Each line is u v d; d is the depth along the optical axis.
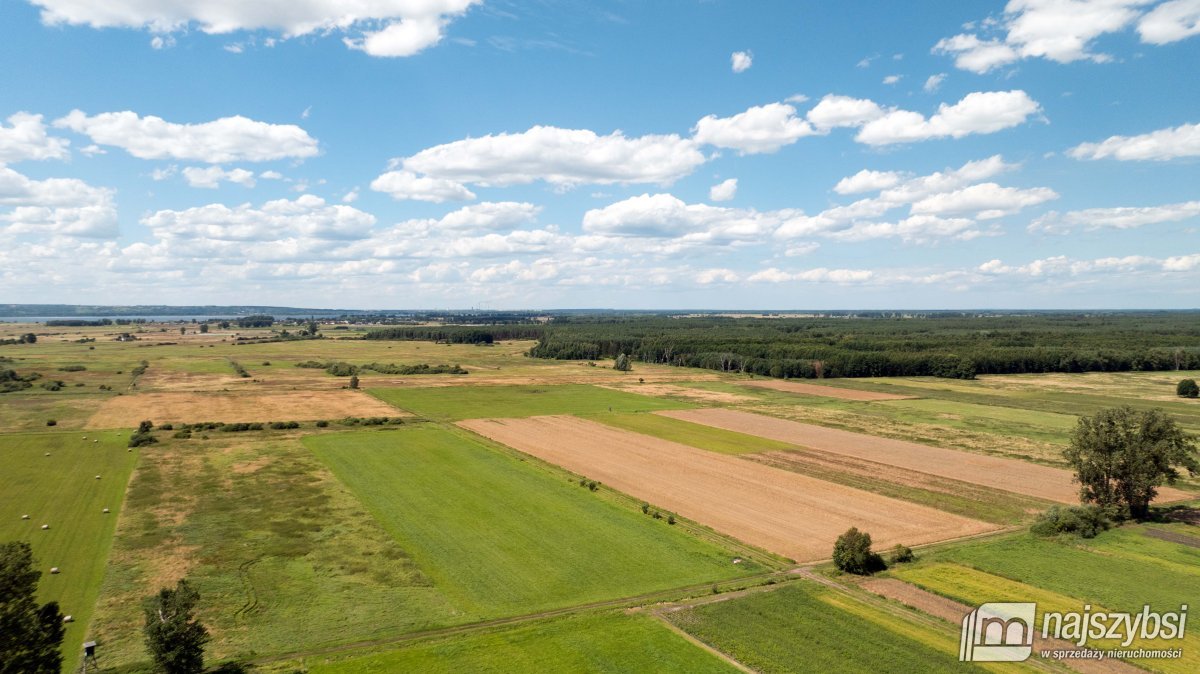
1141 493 57.00
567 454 81.88
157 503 59.47
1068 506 58.25
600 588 43.25
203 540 50.41
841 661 33.94
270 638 36.22
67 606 39.62
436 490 64.75
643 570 46.25
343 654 34.66
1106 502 58.06
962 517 58.66
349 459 77.31
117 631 36.75
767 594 42.31
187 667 31.84
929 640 36.22
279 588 42.38
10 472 69.56
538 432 95.94
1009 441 90.94
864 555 45.66
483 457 79.12
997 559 48.12
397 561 47.00
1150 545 50.84
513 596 41.91
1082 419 59.78
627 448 85.75
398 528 53.69
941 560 48.16
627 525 55.38
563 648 35.41
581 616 39.12
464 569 45.91
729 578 45.09
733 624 38.09
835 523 56.88
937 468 75.88
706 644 36.00
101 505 58.78
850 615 39.31
